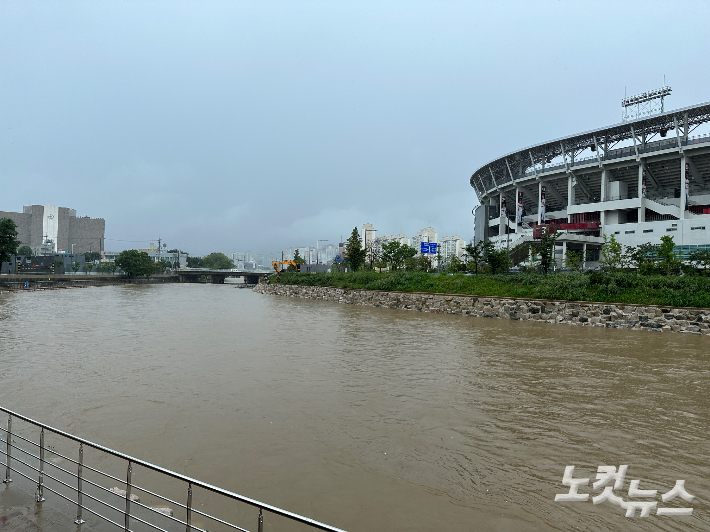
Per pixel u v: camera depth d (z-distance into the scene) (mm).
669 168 69938
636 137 71500
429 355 23344
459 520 7992
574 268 55156
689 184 72750
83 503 7344
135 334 30172
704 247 59625
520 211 87875
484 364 21125
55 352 23203
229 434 12023
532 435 12195
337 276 72438
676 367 20625
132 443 11312
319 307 54844
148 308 51281
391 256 80312
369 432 12328
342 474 9758
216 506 8219
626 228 68938
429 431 12445
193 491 8773
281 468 10008
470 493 8992
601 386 17234
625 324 34781
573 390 16688
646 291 36188
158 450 10906
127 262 124312
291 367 20250
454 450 11141
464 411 14195
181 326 34906
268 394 15844
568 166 76875
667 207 66375
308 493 8891
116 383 17047
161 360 21422
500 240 88000
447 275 53719
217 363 20891
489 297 44031
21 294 71062
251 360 21719
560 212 83688
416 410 14266
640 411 14266
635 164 70188
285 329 33688
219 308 52812
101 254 179875
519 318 40656
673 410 14383
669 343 27469
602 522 7984
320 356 22953
